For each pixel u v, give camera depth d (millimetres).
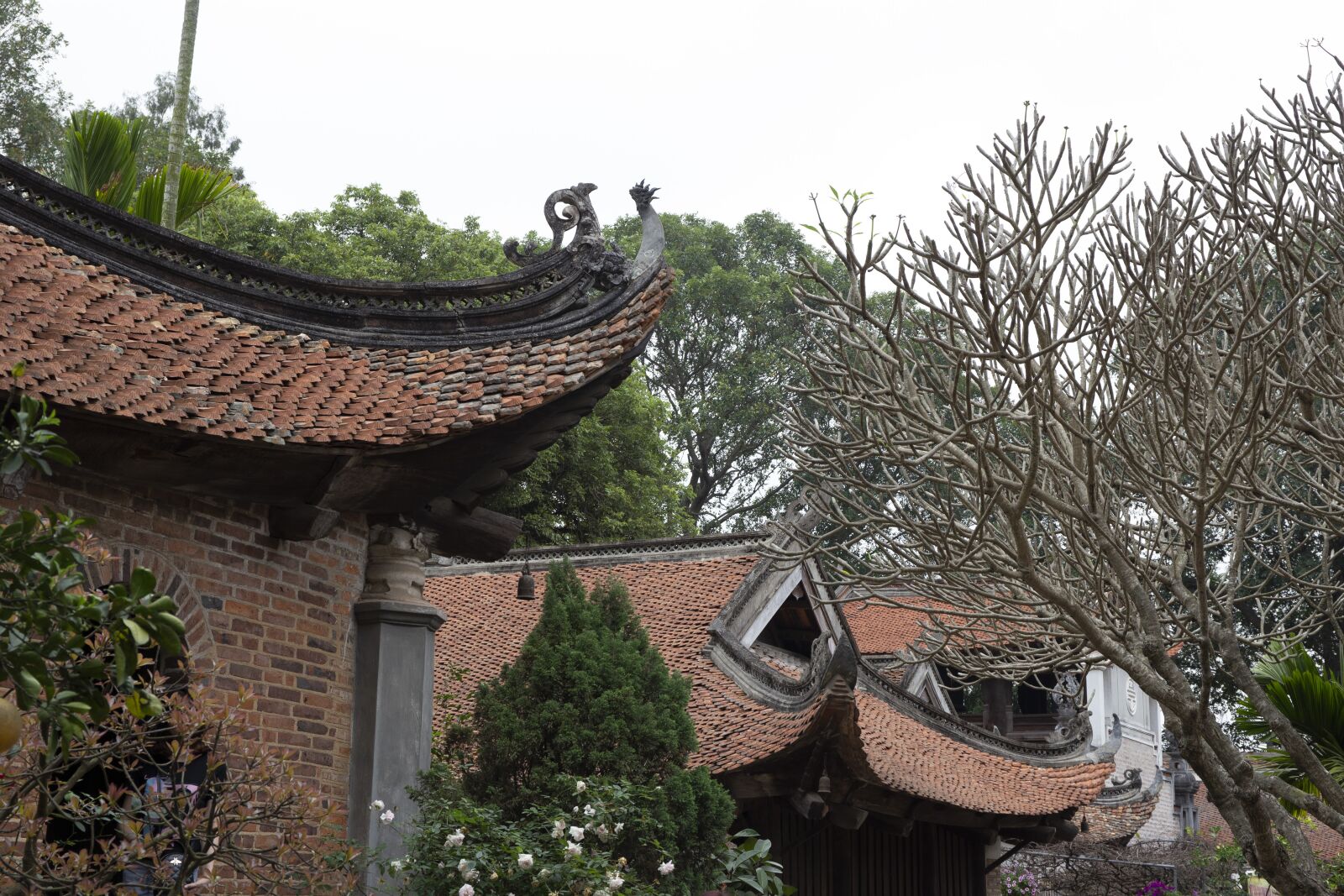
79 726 3297
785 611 16312
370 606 8344
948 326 9344
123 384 6797
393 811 8086
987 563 9266
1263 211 8938
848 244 8508
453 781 8305
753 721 12359
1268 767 11328
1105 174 7984
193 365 7578
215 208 24797
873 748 13578
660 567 16594
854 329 8938
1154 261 8344
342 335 8820
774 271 38906
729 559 16203
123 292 8016
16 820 5953
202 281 8492
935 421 9297
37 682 3268
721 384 35906
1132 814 25406
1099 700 32812
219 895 6832
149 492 7199
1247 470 9359
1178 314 8453
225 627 7457
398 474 7996
